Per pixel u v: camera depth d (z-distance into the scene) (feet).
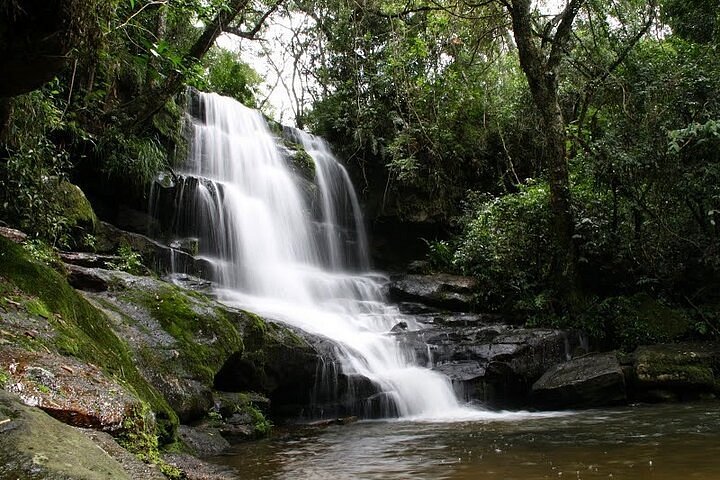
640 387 28.53
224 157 44.88
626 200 37.99
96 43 16.72
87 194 35.53
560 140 37.65
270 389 24.95
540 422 23.54
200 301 23.58
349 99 55.31
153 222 37.09
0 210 22.90
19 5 13.09
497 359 30.89
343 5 48.37
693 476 13.39
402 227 53.11
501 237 40.29
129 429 11.51
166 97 35.17
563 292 36.68
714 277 36.27
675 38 42.19
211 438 18.84
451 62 54.75
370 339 32.55
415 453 17.66
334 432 22.65
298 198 48.19
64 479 6.73
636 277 37.52
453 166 54.75
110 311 19.88
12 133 21.85
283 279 41.37
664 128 34.88
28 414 8.15
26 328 12.79
